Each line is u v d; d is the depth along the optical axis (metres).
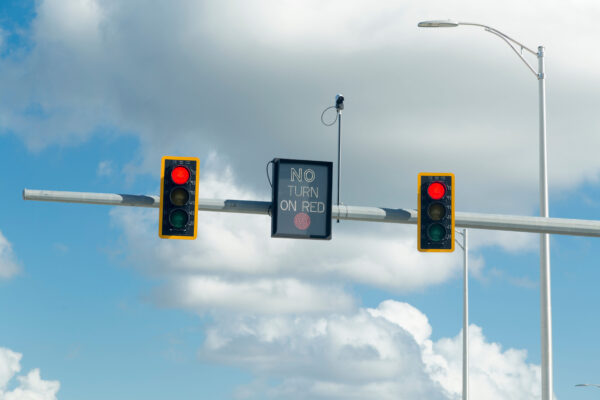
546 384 27.17
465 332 50.47
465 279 51.19
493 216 18.44
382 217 18.70
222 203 18.55
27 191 18.03
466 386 49.94
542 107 28.62
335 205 18.81
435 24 28.45
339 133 20.12
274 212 18.64
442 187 18.09
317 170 18.91
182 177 17.97
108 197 18.23
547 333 27.31
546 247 27.41
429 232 18.06
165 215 17.95
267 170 19.05
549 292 27.36
